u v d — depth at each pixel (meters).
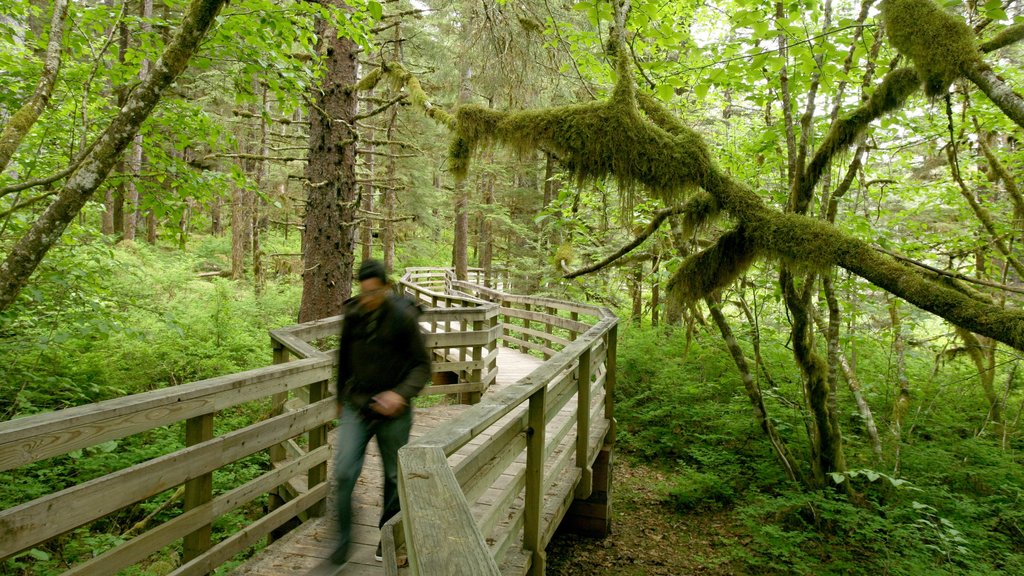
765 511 5.64
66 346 6.56
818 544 5.45
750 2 4.85
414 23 15.02
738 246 4.78
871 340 7.93
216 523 5.06
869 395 7.87
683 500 6.58
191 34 3.56
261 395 3.21
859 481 6.21
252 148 18.70
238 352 9.03
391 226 22.16
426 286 21.66
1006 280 7.80
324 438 3.98
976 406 8.23
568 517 5.86
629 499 6.84
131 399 2.40
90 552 4.32
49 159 6.28
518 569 3.08
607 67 5.76
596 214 8.90
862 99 5.45
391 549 2.09
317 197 7.15
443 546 1.05
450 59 15.50
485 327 7.37
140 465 2.36
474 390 6.85
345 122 6.89
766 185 7.67
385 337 3.06
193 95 15.08
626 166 4.43
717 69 5.34
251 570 3.05
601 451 5.87
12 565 3.94
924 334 10.49
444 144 19.55
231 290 13.11
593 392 5.18
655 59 6.42
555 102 10.73
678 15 6.34
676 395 8.53
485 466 2.48
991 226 6.52
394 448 3.00
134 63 5.33
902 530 4.94
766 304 8.70
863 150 5.75
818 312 7.16
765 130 6.64
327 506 3.88
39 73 5.51
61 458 5.21
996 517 5.46
